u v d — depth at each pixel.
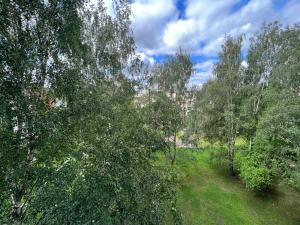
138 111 10.08
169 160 17.70
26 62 5.32
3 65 5.23
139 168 6.54
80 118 6.27
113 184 5.36
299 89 12.64
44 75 5.89
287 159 12.77
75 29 6.09
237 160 17.70
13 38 5.41
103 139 6.22
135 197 5.73
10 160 5.44
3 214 5.48
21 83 5.43
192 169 19.84
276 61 16.03
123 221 5.73
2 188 5.37
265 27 16.83
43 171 5.51
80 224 5.06
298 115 11.69
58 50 6.01
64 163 5.39
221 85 18.88
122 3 10.72
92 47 9.66
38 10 5.63
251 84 18.09
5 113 5.00
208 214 13.23
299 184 11.60
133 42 11.12
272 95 13.50
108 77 10.18
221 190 16.27
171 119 14.21
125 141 6.69
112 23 10.59
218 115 19.12
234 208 13.96
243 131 17.92
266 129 13.02
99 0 10.34
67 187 5.09
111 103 7.42
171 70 17.55
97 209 5.20
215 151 20.44
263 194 15.62
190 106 19.30
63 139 5.99
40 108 5.84
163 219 6.92
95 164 5.57
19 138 5.48
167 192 6.91
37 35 5.72
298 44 13.63
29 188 5.88
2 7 5.11
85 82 6.96
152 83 14.40
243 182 16.77
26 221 5.52
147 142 7.58
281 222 12.60
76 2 6.05
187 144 18.91
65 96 6.24
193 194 15.55
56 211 5.14
